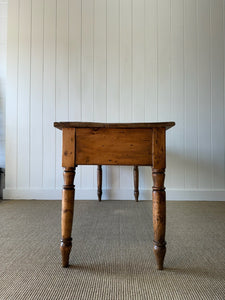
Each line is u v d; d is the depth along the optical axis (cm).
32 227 146
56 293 73
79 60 254
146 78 251
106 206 209
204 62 250
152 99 251
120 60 252
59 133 253
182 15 252
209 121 248
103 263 95
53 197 248
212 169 246
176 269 90
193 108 249
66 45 254
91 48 254
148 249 110
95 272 87
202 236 130
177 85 250
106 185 247
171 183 247
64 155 94
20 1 256
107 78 252
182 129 249
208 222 159
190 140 248
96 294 73
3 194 248
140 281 81
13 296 71
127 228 144
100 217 171
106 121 252
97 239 124
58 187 250
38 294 73
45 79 255
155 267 92
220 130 248
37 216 173
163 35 252
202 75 250
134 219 165
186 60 251
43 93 255
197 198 244
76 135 95
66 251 90
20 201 235
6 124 254
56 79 255
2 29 266
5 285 78
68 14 255
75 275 85
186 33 252
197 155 247
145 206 209
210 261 98
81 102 253
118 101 252
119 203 223
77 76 254
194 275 86
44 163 252
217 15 250
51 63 255
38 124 254
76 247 112
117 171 246
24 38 256
